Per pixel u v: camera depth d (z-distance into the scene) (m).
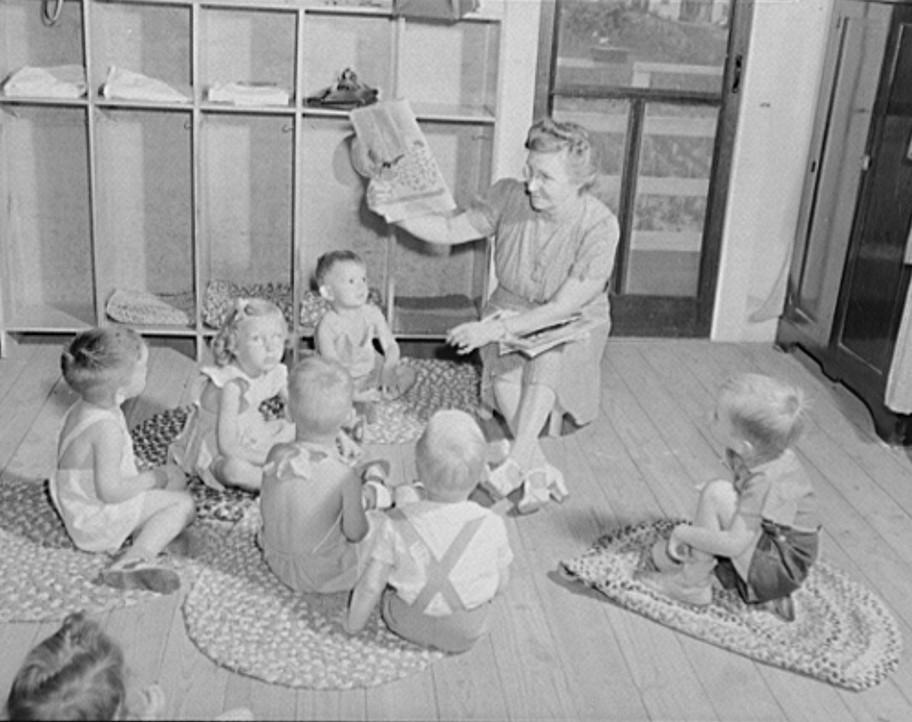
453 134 4.07
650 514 3.02
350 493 2.47
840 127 3.85
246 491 2.95
